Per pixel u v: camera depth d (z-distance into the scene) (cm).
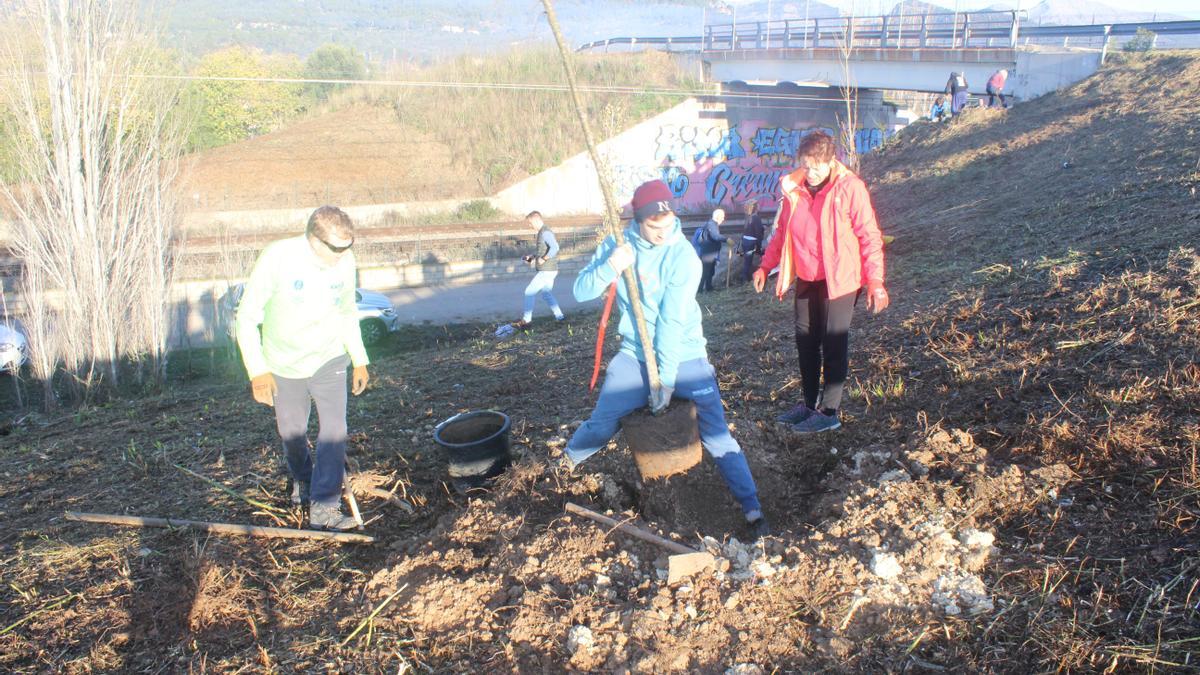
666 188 362
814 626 306
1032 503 354
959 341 574
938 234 1112
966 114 2022
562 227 2880
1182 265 560
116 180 1131
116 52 1128
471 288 2289
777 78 3488
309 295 403
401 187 3272
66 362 1114
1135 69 1970
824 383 476
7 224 1124
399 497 482
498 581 352
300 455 455
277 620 353
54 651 337
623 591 338
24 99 1077
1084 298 562
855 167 1592
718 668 290
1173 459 354
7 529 461
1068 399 432
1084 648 270
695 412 395
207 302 1803
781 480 452
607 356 791
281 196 3097
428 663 314
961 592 309
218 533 436
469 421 497
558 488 430
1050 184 1233
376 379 828
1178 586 288
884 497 371
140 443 630
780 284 489
